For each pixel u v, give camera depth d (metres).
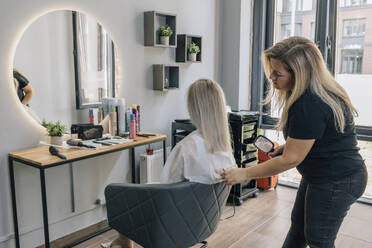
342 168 1.37
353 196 1.41
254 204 3.14
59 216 2.46
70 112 2.43
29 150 2.14
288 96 1.51
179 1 3.18
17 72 2.12
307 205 1.47
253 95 3.85
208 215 1.56
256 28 3.72
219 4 3.64
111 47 2.64
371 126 3.11
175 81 3.14
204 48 3.53
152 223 1.48
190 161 1.45
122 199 1.58
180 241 1.52
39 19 2.20
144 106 2.97
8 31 2.06
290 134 1.36
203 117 1.46
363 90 3.11
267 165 1.41
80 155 2.01
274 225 2.71
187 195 1.45
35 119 2.23
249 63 3.80
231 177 1.47
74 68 2.42
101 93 2.61
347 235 2.57
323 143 1.37
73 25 2.38
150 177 2.84
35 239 2.31
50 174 2.36
